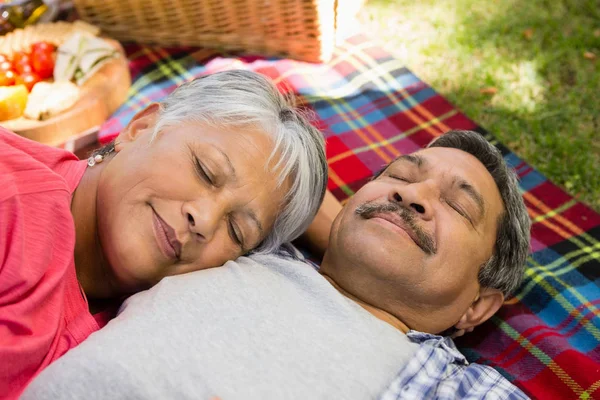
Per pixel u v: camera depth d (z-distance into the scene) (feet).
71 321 4.68
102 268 5.21
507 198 5.59
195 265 5.08
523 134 8.89
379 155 8.05
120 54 8.32
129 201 4.80
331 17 8.74
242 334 4.31
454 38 10.58
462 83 9.70
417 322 5.40
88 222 5.09
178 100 5.38
